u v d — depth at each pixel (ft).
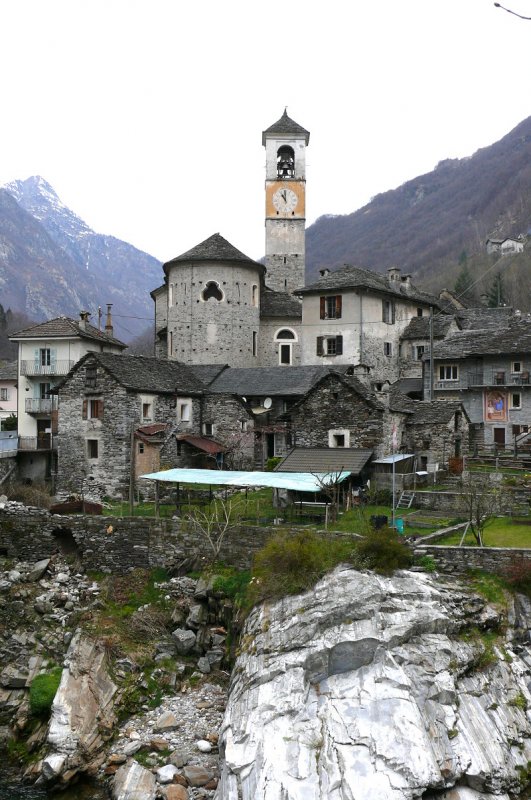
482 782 62.49
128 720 81.87
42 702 83.20
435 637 74.18
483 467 141.79
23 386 189.16
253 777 62.03
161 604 103.24
